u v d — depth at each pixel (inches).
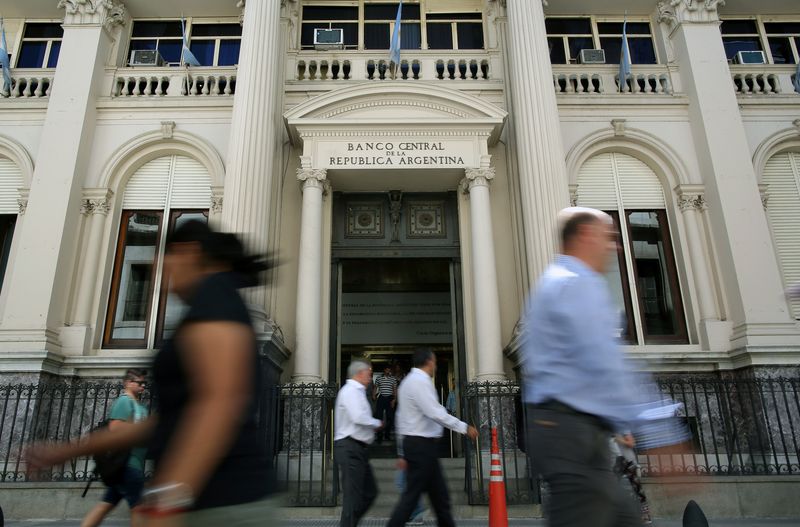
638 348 392.2
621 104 446.0
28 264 378.6
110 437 94.1
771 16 508.4
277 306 389.1
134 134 433.4
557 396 94.6
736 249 388.5
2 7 483.2
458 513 279.1
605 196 436.1
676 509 288.7
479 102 405.4
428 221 442.9
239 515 65.6
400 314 568.1
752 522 273.7
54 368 361.4
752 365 354.0
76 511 290.0
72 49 441.1
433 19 493.7
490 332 366.3
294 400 341.7
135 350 391.5
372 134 404.8
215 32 496.7
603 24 504.7
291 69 450.0
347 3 494.9
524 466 326.3
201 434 60.8
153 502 60.0
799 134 442.3
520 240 406.9
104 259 406.9
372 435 208.2
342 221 440.1
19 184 430.9
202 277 77.5
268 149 390.9
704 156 423.2
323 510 277.3
